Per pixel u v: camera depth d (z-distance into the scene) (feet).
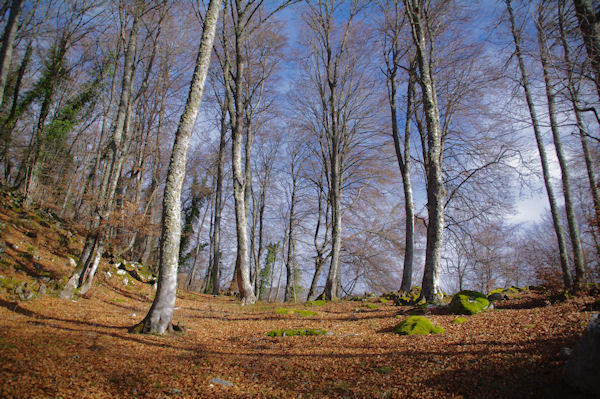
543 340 18.65
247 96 73.41
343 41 67.41
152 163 79.10
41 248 45.19
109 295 44.60
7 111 55.83
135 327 25.57
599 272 41.04
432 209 38.78
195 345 23.84
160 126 72.54
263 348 23.73
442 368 16.80
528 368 14.98
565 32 25.00
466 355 18.13
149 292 54.60
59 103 64.49
